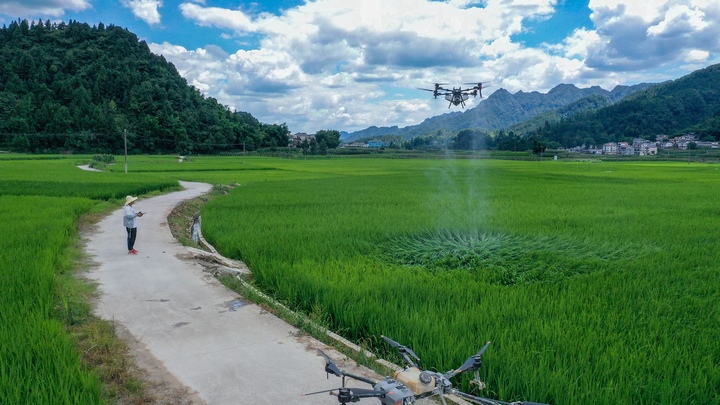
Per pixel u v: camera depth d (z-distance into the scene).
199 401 5.33
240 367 6.19
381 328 7.47
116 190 28.73
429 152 136.75
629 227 17.25
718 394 5.68
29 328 6.62
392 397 3.30
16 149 114.88
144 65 165.75
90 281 10.17
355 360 6.46
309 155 129.38
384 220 19.02
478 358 3.66
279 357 6.50
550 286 10.14
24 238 13.16
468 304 8.56
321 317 8.22
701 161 111.62
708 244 14.34
